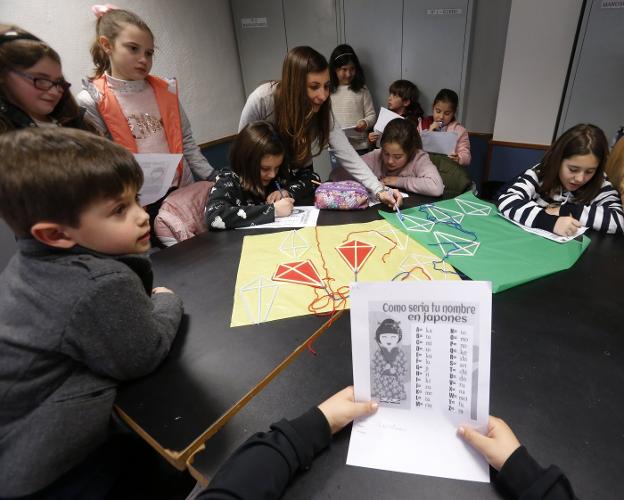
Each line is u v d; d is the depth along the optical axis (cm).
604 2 215
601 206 120
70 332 60
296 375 66
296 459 49
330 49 303
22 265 65
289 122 147
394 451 51
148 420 58
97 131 148
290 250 107
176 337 75
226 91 329
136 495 77
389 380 53
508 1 253
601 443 51
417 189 150
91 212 64
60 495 68
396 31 275
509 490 46
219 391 63
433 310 50
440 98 258
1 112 111
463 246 105
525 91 259
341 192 134
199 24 291
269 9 306
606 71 228
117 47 146
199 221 139
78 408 60
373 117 289
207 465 53
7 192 60
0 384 61
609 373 63
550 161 132
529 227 116
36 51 111
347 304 83
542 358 67
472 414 50
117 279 62
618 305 80
